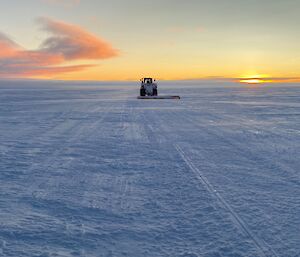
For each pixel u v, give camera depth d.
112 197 4.79
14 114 19.55
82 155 7.90
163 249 3.16
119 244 3.27
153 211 4.20
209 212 4.13
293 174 5.99
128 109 22.36
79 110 21.97
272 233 3.51
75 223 3.81
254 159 7.30
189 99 36.44
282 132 11.61
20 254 3.03
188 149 8.51
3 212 4.17
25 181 5.67
